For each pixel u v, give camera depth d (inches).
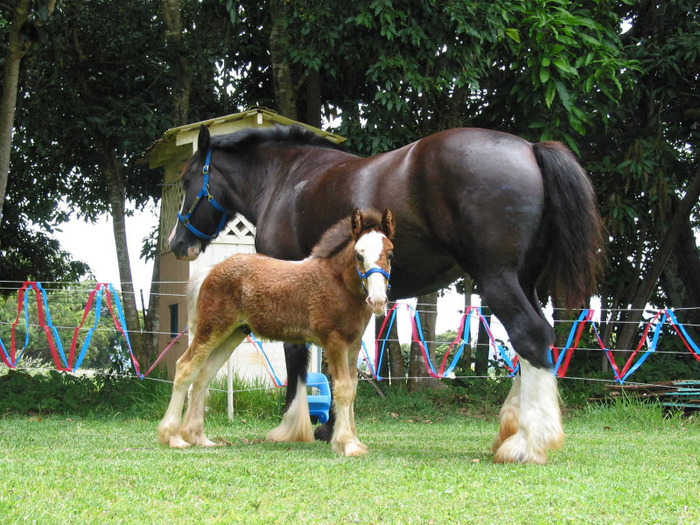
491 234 218.4
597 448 273.4
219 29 553.0
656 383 447.8
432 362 511.5
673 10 517.3
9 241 582.6
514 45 463.2
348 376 237.1
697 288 537.0
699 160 526.6
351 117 474.6
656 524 148.0
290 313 242.5
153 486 175.8
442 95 514.6
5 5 410.6
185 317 429.1
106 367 497.4
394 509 156.6
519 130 492.1
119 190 518.6
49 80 490.6
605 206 505.7
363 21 430.6
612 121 521.3
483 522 147.0
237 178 308.2
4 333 516.1
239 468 200.1
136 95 513.0
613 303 556.7
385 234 221.5
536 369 216.5
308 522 145.3
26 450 243.1
